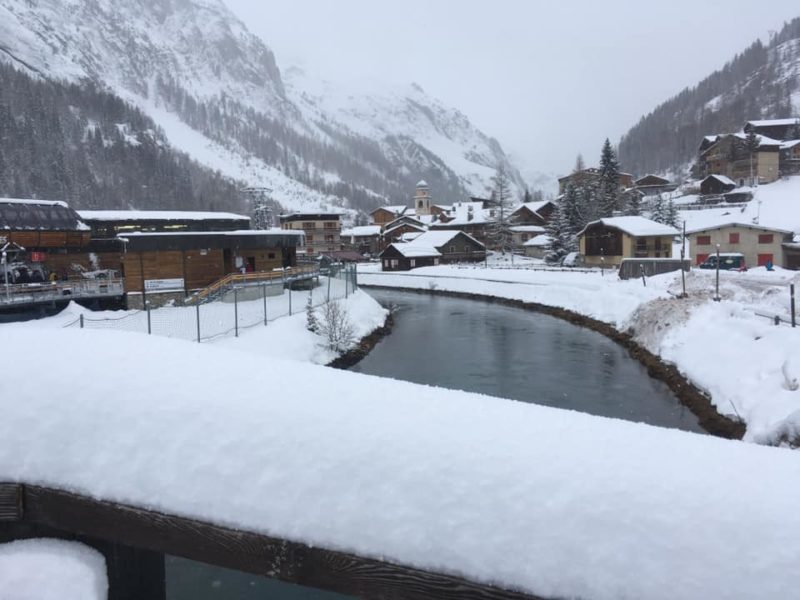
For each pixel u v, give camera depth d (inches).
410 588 58.8
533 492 59.0
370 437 66.3
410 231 3740.2
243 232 1341.0
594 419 71.7
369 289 2375.7
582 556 54.6
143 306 1149.7
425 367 920.3
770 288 959.6
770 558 51.0
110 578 72.4
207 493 65.4
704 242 1761.8
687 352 795.4
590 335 1139.9
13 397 76.1
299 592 274.1
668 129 6791.3
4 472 72.2
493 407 73.5
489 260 2974.9
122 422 71.8
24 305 970.7
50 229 1195.3
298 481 64.0
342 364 938.1
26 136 4847.4
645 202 3223.4
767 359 621.0
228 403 72.6
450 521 58.8
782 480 57.7
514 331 1221.1
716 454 62.5
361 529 60.6
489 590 56.6
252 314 1040.8
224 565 65.6
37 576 68.5
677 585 51.8
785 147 3253.0
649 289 1222.9
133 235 1163.9
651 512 55.5
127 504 67.6
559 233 2549.2
